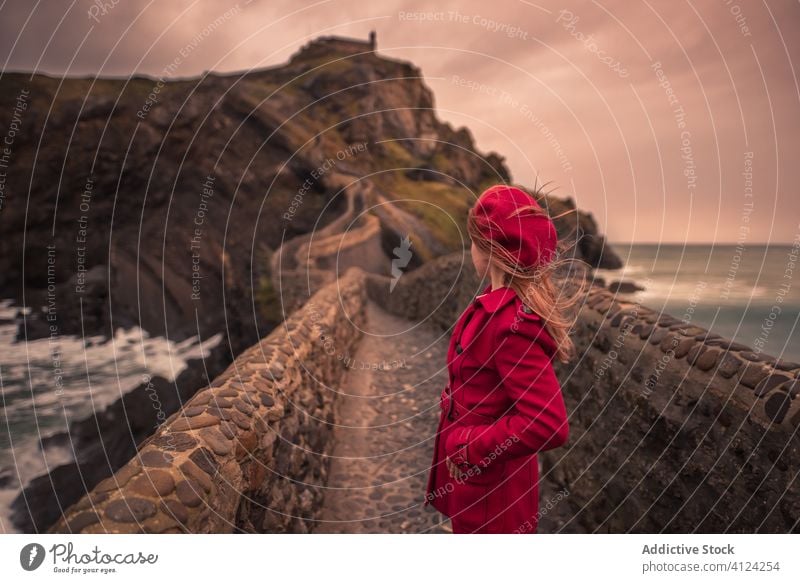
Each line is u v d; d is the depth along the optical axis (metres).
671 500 2.04
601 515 2.54
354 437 3.94
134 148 46.84
